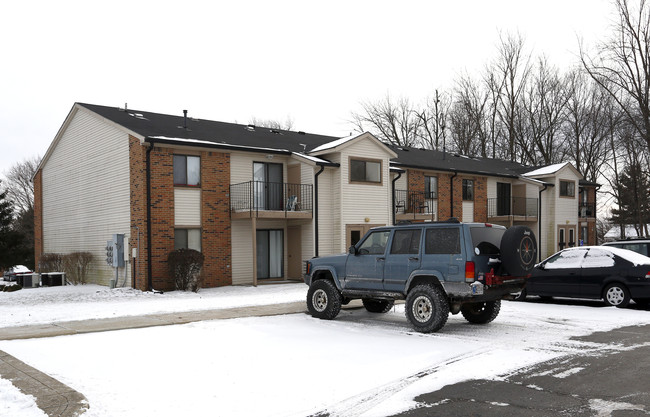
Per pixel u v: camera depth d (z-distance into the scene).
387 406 5.64
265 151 20.81
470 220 29.64
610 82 33.44
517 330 10.28
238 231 20.48
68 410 5.37
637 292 12.77
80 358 7.84
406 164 26.11
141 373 6.95
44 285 21.91
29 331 10.11
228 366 7.35
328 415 5.36
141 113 22.97
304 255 21.48
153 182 18.38
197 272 18.23
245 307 13.56
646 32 30.03
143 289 17.95
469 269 9.55
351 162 21.89
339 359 7.80
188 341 9.16
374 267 10.99
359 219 22.03
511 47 46.38
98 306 14.05
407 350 8.42
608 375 6.81
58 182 24.70
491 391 6.15
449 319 11.80
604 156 41.66
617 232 49.41
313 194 21.08
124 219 19.23
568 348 8.52
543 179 32.12
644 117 30.36
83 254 21.64
